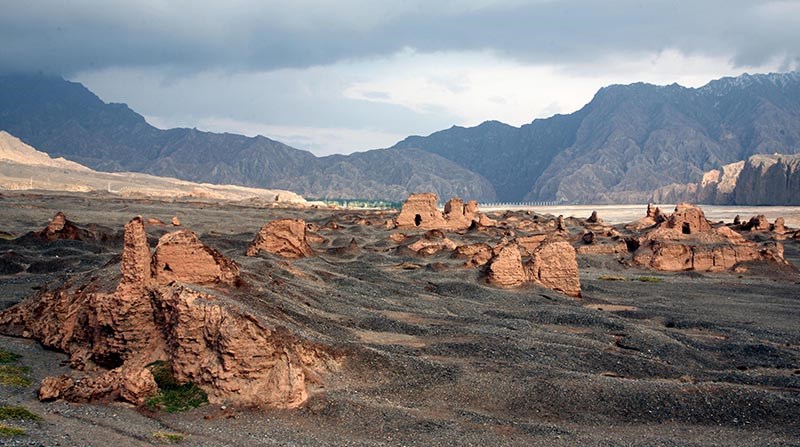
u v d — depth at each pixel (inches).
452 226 6530.5
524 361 1990.7
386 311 2723.9
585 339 2351.1
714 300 3511.3
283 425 1439.5
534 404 1627.7
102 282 1882.4
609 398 1649.9
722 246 4670.3
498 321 2613.2
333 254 4650.6
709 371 2066.9
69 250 3868.1
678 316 2977.4
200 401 1519.4
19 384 1552.7
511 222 7859.3
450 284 3361.2
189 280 1950.1
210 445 1290.6
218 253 2129.7
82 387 1507.1
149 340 1692.9
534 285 3437.5
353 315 2474.2
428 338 2247.8
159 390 1546.5
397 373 1772.9
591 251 5118.1
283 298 2285.9
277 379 1556.3
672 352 2260.1
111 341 1689.2
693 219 4995.1
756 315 3095.5
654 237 4916.3
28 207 6934.1
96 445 1218.0
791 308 3294.8
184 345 1594.5
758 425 1540.4
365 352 1825.8
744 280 4281.5
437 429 1445.6
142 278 1724.9
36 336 1942.7
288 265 3132.4
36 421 1311.5
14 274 3221.0
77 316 1830.7
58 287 2054.6
